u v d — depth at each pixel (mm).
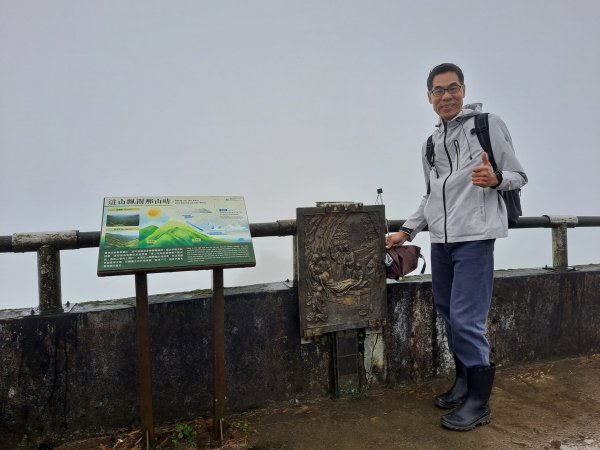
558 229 3971
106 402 2576
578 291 3801
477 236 2598
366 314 3074
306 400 3010
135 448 2416
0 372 2389
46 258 2529
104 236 2254
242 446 2439
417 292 3260
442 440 2488
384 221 3129
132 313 2623
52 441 2482
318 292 2955
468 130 2699
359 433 2588
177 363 2713
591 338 3859
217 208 2561
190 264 2250
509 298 3545
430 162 2934
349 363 3068
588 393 3119
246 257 2381
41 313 2514
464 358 2656
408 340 3240
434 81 2762
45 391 2463
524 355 3619
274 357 2932
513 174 2549
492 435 2533
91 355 2543
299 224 2920
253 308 2879
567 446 2418
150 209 2424
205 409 2777
